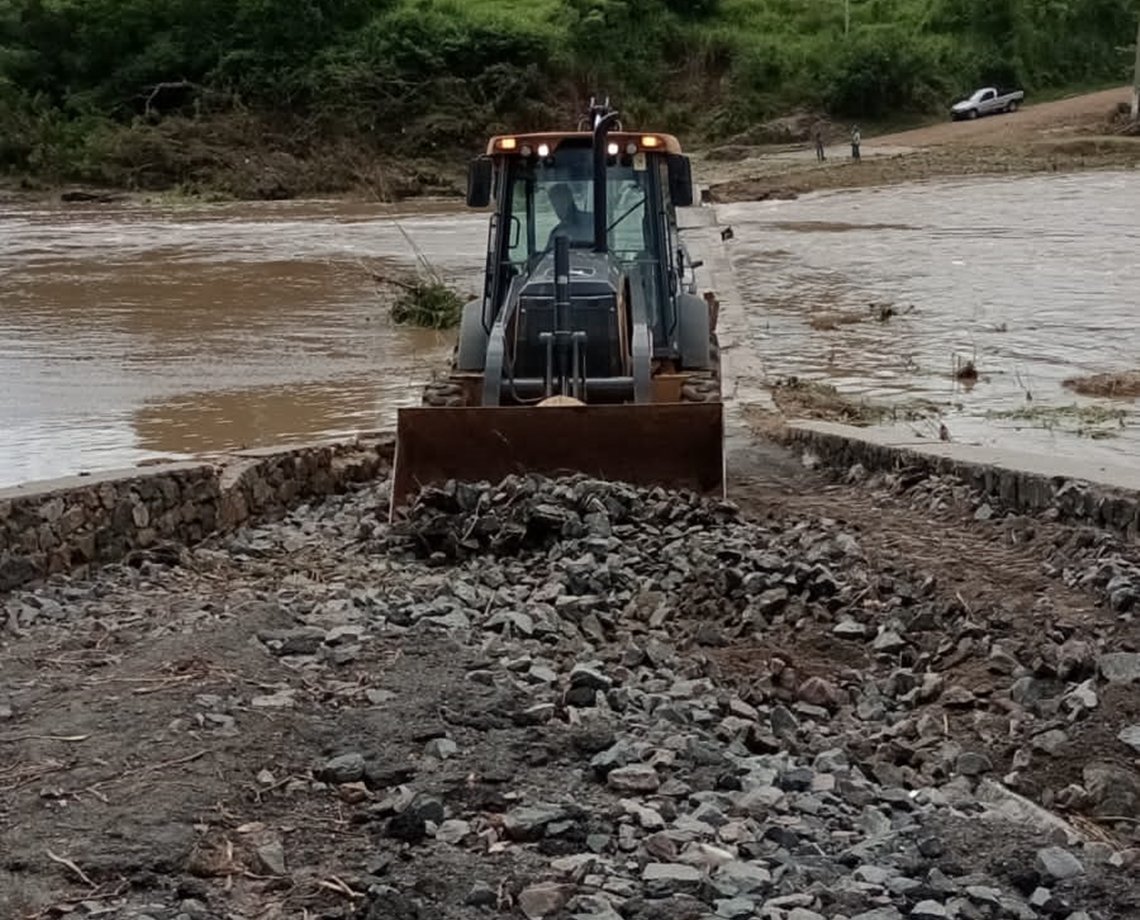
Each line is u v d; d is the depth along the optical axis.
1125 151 49.31
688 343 11.96
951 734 5.99
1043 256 27.94
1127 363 18.22
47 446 14.79
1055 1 70.75
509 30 61.50
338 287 26.36
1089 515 8.61
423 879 4.41
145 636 7.09
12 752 5.43
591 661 6.71
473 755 5.36
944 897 4.31
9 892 4.40
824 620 7.39
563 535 8.86
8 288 26.75
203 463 10.34
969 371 17.62
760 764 5.46
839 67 64.12
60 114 56.53
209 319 23.00
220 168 52.03
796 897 4.27
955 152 51.66
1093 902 4.34
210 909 4.32
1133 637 6.72
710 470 10.10
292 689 6.09
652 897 4.32
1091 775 5.39
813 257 28.91
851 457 11.36
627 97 63.50
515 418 10.14
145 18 59.97
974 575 7.98
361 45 59.88
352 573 8.73
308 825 4.86
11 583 8.25
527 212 12.05
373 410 16.30
